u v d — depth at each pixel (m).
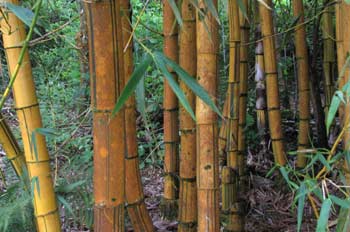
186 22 2.06
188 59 2.08
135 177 2.12
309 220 2.88
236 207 2.58
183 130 2.15
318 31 3.67
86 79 3.71
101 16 1.19
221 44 3.83
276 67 3.07
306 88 3.33
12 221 1.78
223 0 1.41
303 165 3.28
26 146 1.57
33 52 3.37
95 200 1.32
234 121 2.56
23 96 1.53
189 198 2.20
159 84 4.31
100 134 1.26
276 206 3.13
